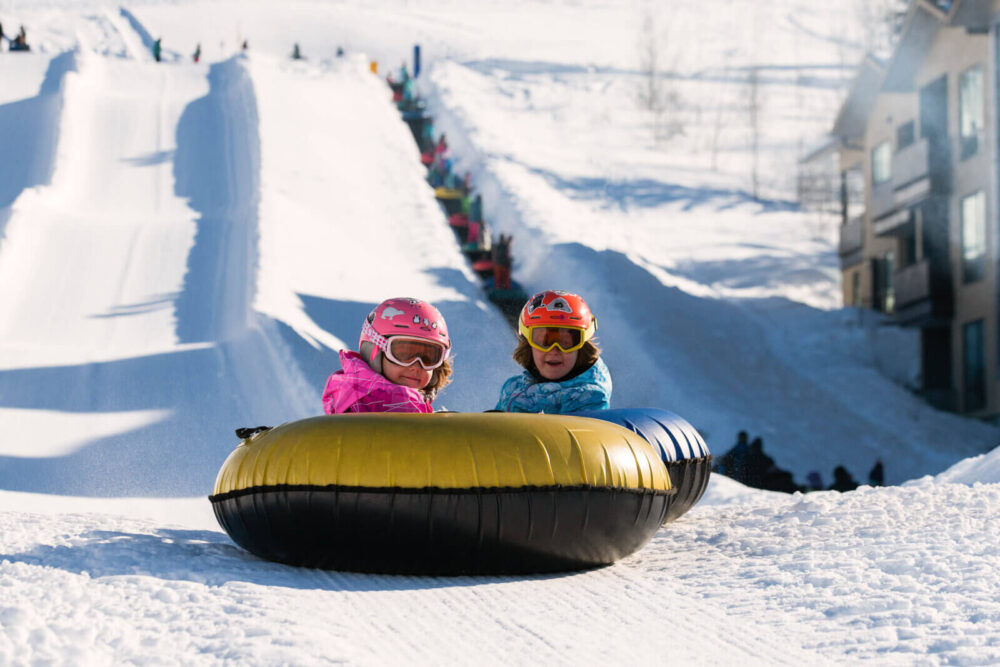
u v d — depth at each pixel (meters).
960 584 9.34
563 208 92.12
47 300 46.34
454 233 72.62
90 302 46.62
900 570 10.06
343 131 85.56
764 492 19.84
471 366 42.31
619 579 10.79
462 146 110.75
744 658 7.99
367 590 10.05
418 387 12.27
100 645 7.86
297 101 90.06
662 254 90.50
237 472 11.14
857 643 8.15
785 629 8.70
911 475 52.47
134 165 69.62
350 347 42.53
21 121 75.44
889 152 74.75
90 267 50.59
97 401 33.78
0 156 69.12
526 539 10.52
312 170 73.81
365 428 10.59
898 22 111.56
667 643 8.41
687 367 59.00
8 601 8.73
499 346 46.44
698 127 146.12
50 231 54.28
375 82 103.56
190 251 53.75
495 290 59.69
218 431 31.47
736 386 58.81
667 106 150.62
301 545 10.74
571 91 155.88
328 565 10.91
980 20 59.72
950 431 58.25
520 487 10.36
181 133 76.94
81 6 196.38
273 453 10.79
